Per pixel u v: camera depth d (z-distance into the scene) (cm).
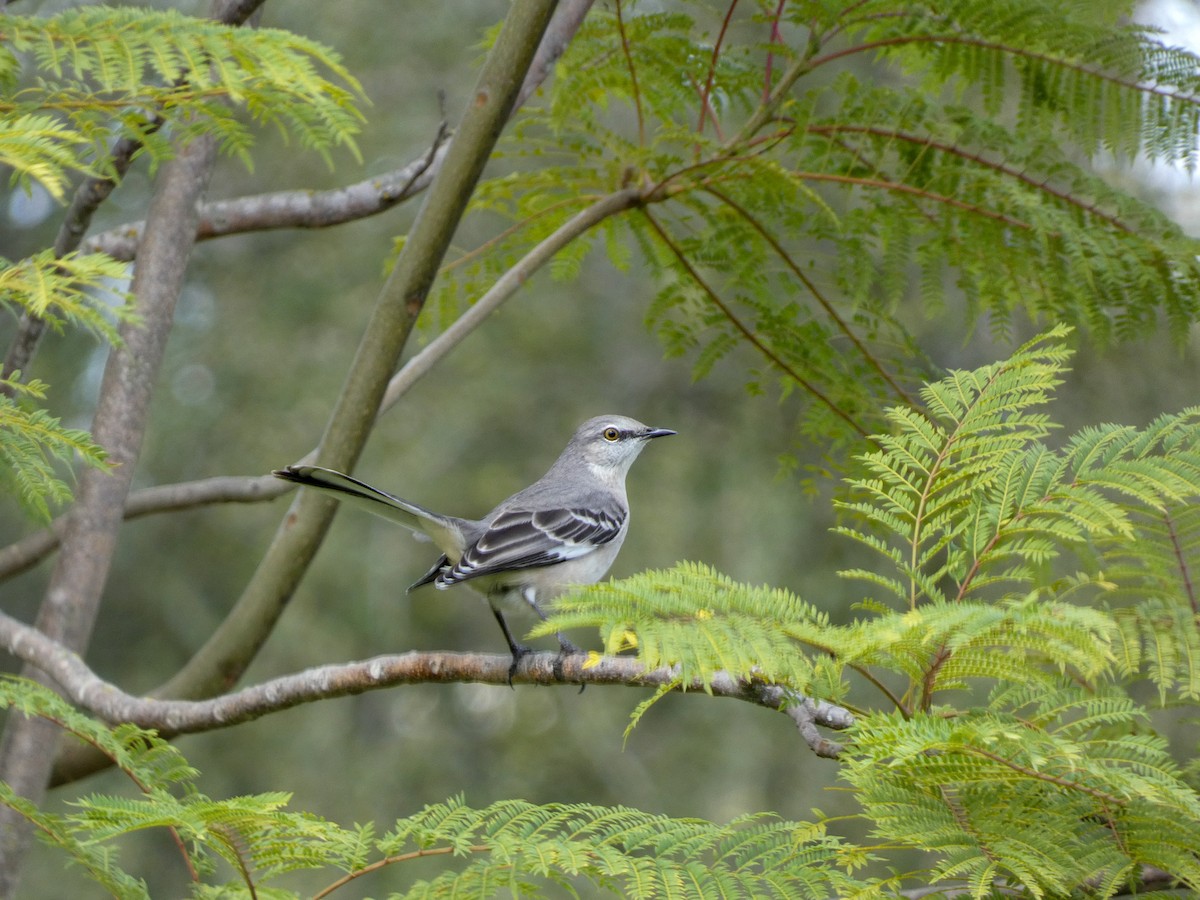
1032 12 911
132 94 581
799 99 1036
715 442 2173
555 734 2247
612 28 963
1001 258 988
